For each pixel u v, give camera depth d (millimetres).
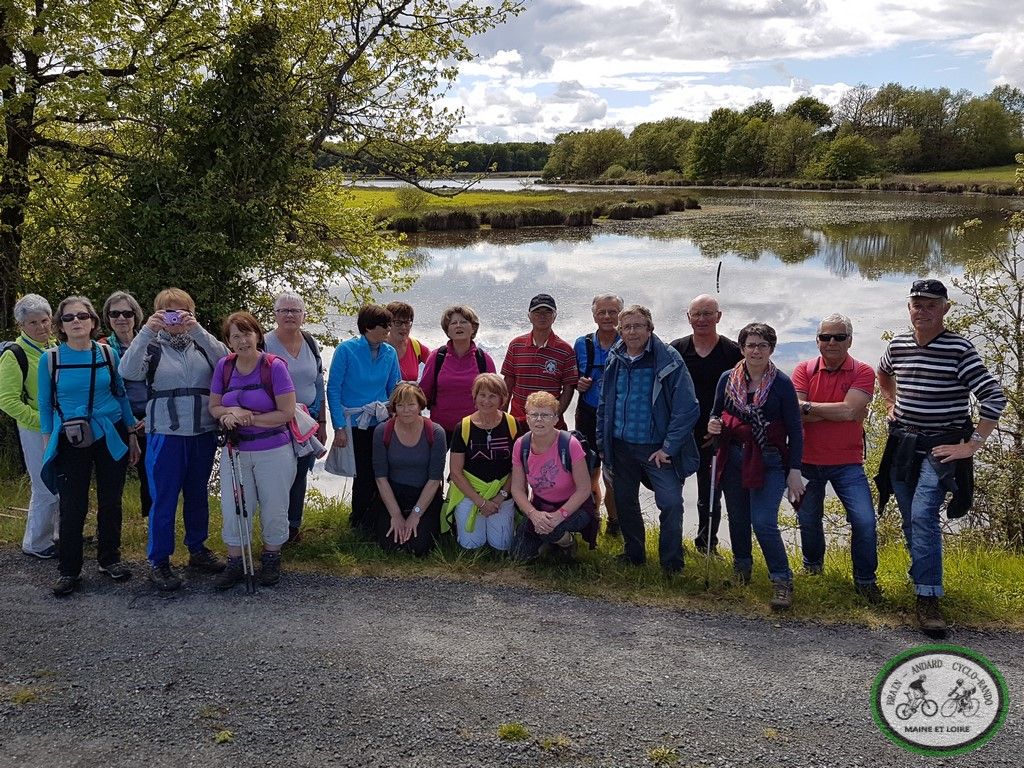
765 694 3594
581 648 3980
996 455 8203
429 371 5719
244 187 9906
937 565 4293
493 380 5066
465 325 5621
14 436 7984
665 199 50531
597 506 5609
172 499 4480
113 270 9617
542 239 33438
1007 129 87188
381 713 3373
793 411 4531
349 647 3908
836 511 8586
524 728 3283
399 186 43312
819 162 86625
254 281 10828
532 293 19719
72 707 3365
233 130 9695
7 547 5109
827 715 3438
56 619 4125
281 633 4031
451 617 4281
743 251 28688
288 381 4492
